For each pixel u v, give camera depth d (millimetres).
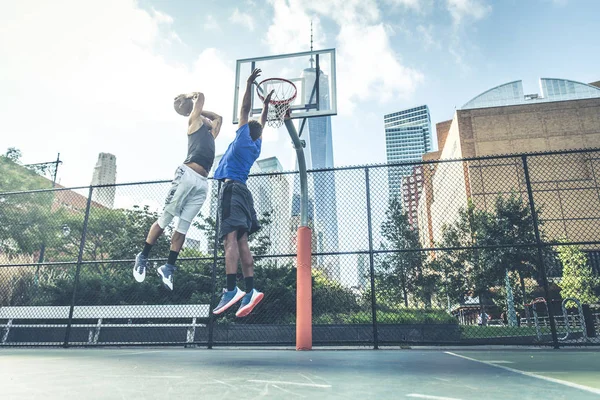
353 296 7305
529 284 19641
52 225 13406
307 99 7371
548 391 1424
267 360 3072
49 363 2754
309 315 5742
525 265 16719
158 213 6996
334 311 7414
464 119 37562
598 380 1750
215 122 3449
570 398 1261
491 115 37062
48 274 10242
